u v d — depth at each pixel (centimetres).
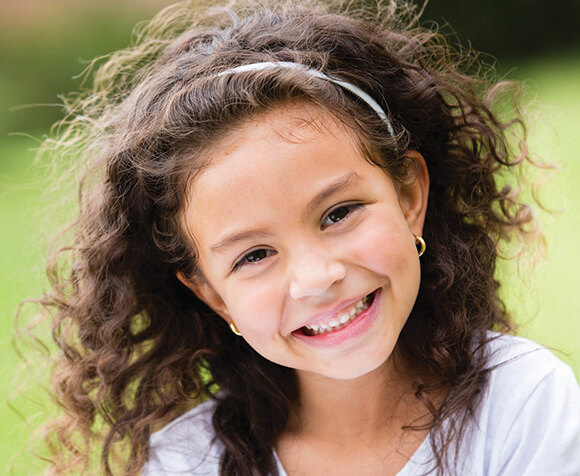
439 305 157
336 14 165
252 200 126
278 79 131
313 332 136
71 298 169
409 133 150
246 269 132
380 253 130
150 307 167
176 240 145
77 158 177
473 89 178
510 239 179
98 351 169
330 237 128
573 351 245
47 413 187
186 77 143
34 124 660
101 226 158
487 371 149
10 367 265
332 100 134
